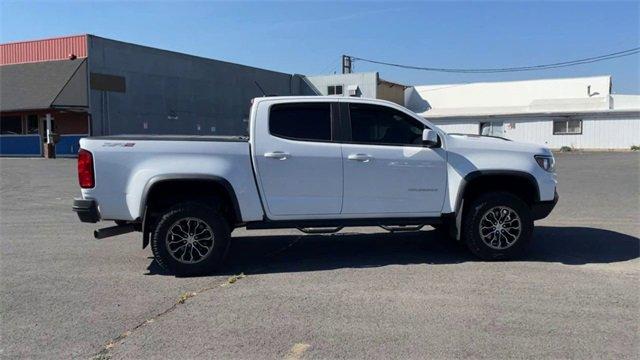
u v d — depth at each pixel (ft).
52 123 108.99
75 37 107.34
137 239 29.94
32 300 19.19
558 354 14.48
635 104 145.28
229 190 22.31
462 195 23.77
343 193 23.32
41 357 14.61
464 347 14.94
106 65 110.22
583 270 22.40
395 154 23.56
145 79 119.44
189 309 18.10
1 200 46.21
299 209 23.11
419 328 16.26
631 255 25.03
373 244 27.96
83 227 33.71
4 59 115.03
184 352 14.80
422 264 23.63
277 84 165.58
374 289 20.02
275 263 24.21
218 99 141.59
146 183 21.84
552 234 29.89
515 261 23.97
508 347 14.93
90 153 21.89
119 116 113.19
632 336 15.61
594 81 161.99
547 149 24.86
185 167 22.02
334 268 23.15
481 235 23.75
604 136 141.28
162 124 124.36
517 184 24.89
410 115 24.16
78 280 21.65
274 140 22.86
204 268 22.12
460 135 25.72
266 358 14.39
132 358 14.48
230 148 22.49
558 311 17.57
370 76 169.27
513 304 18.25
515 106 165.58
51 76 106.73
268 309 17.98
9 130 111.96
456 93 179.63
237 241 28.94
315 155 23.02
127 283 21.21
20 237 30.48
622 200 43.52
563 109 147.33
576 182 57.88
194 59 133.39
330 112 23.61
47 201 45.60
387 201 23.68
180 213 21.85
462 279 21.20
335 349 14.88
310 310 17.84
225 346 15.16
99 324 16.88
